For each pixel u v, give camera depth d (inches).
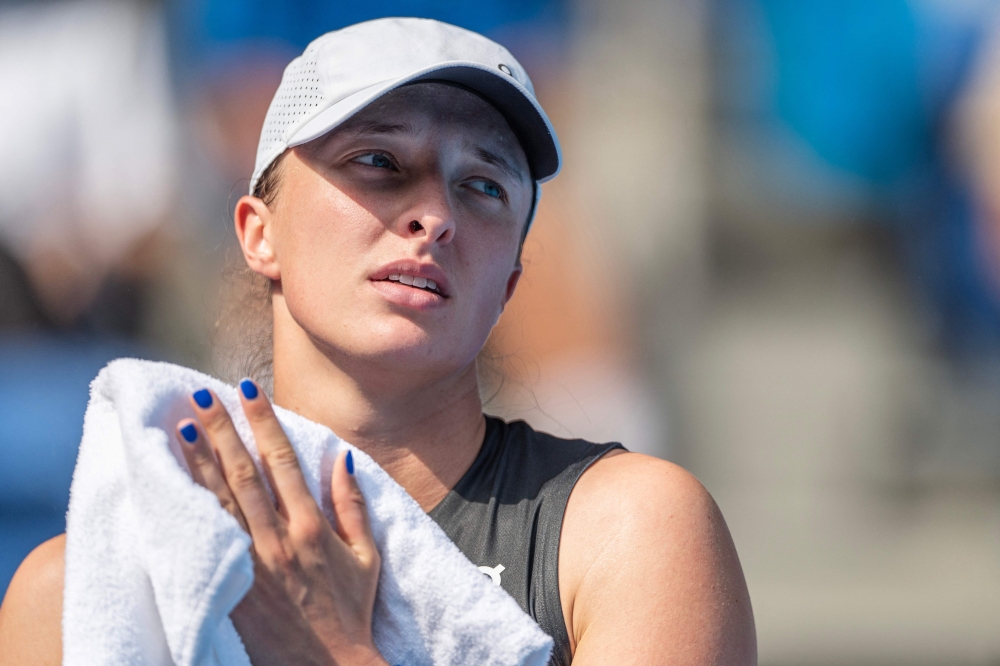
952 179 903.7
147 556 215.8
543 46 928.9
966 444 893.2
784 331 930.1
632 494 251.8
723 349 917.8
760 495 877.8
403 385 265.3
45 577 253.8
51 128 848.3
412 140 263.9
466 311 263.7
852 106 916.0
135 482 218.7
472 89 273.0
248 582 213.8
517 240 282.0
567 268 836.6
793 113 932.6
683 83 938.7
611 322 848.3
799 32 924.6
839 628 745.6
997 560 812.0
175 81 865.5
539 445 276.7
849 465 889.5
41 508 674.8
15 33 863.1
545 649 231.1
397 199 261.6
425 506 269.9
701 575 243.3
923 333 919.0
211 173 861.8
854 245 938.7
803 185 940.0
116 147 853.8
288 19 869.8
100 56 861.8
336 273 262.2
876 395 897.5
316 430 245.9
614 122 937.5
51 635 249.0
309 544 229.1
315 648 227.6
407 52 270.7
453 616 233.1
